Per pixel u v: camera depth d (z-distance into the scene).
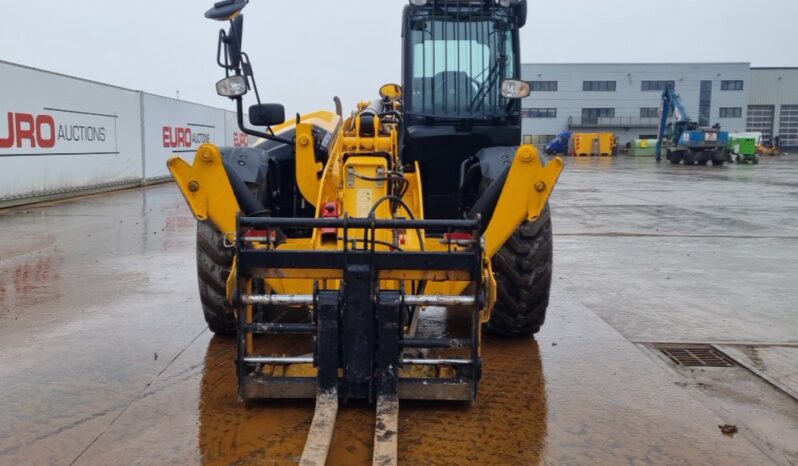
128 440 3.16
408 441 3.17
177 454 3.02
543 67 66.94
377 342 3.38
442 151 5.11
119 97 17.84
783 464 3.02
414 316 3.99
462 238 3.79
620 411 3.56
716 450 3.14
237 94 4.19
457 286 3.79
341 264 3.31
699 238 10.33
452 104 5.11
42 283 6.50
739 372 4.22
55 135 14.87
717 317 5.56
